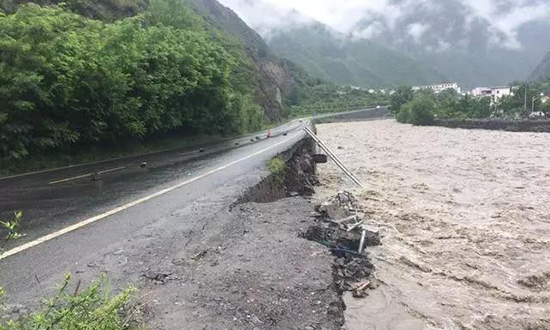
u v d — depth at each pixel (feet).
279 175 48.03
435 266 30.27
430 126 264.72
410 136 185.47
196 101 95.76
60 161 53.98
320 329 14.84
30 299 14.84
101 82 56.85
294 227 26.27
